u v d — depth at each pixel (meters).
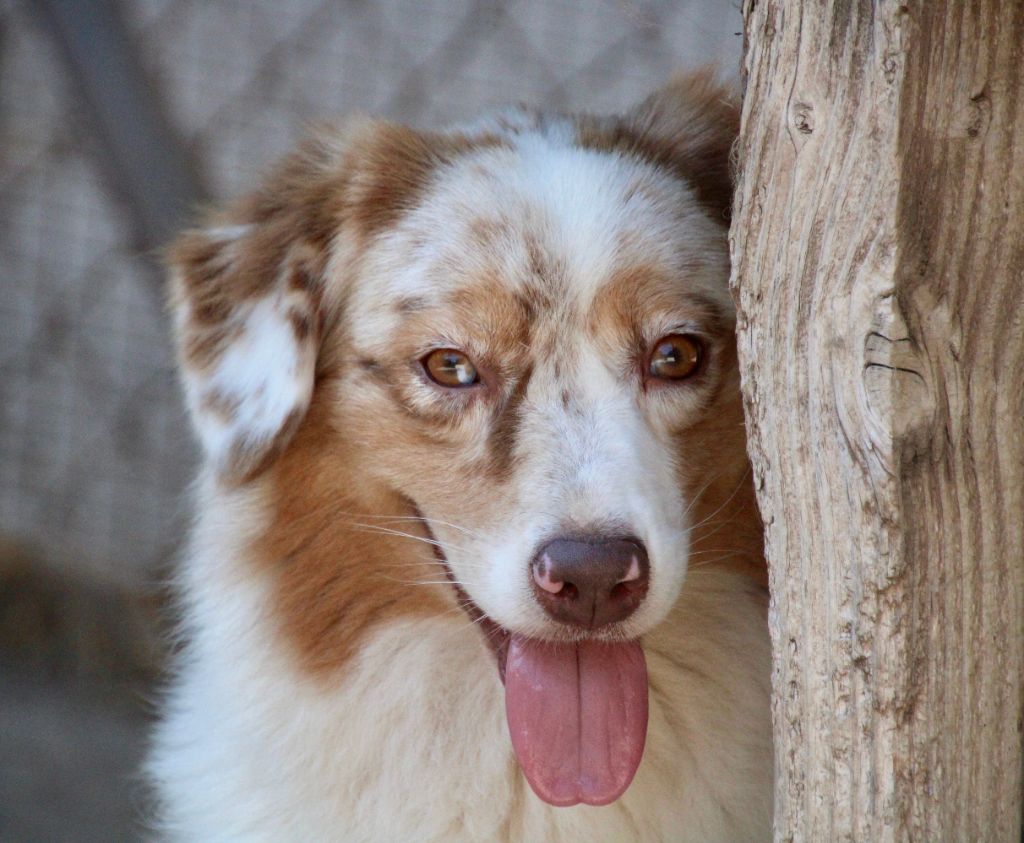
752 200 4.50
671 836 6.01
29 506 12.99
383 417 5.96
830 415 4.30
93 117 10.29
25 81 12.57
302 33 12.33
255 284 6.46
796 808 4.69
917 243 4.03
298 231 6.39
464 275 5.83
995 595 4.33
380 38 12.38
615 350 5.75
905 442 4.12
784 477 4.55
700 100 6.59
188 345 6.64
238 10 12.24
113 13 9.98
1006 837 4.49
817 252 4.27
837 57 4.13
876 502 4.20
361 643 6.15
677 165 6.25
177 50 12.20
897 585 4.23
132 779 10.46
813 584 4.51
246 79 12.30
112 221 12.69
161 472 12.80
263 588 6.30
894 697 4.32
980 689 4.38
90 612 12.37
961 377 4.15
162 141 10.30
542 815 5.92
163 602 10.83
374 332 6.03
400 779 6.07
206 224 7.09
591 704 5.51
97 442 12.98
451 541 5.74
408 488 5.91
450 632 6.07
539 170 6.08
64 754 11.07
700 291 5.86
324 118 7.02
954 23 3.90
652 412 5.77
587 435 5.49
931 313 4.08
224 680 6.39
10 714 11.59
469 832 6.04
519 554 5.27
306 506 6.19
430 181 6.17
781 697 4.73
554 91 12.14
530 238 5.79
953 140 3.98
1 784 10.65
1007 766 4.46
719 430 5.92
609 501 5.20
